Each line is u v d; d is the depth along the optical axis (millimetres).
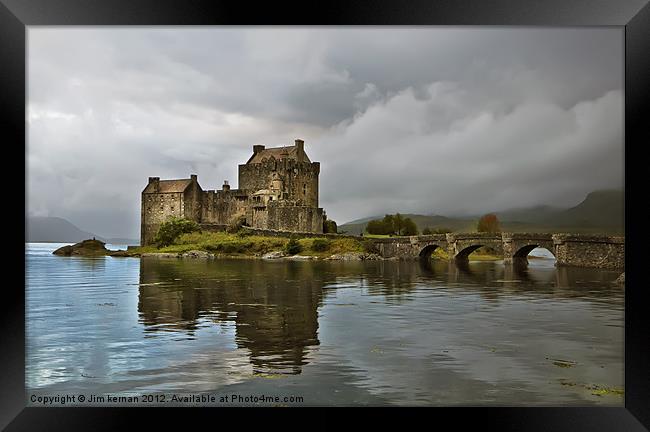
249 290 54406
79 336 30500
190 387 21406
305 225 160000
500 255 157875
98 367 24062
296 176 175500
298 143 182250
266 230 150125
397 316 37844
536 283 63312
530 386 21750
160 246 157250
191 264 105500
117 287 56906
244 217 162500
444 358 25859
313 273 79875
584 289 56188
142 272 80812
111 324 34219
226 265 102062
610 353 26875
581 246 88875
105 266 97500
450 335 31141
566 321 35906
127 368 24016
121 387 21469
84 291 52844
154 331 31984
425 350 27375
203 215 177625
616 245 83188
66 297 47625
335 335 30984
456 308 41969
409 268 94375
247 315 37938
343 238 137000
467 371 23719
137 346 28031
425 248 122812
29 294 50000
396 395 20594
